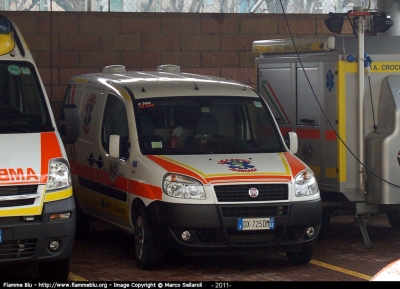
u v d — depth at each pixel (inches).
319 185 621.6
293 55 650.8
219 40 824.9
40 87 490.6
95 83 621.6
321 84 612.4
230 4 844.0
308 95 631.8
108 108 581.0
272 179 495.2
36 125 468.4
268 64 689.6
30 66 499.2
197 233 485.1
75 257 555.8
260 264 536.4
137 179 513.0
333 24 627.8
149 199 494.6
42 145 445.1
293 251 506.9
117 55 804.6
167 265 528.1
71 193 440.1
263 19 831.7
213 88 576.4
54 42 789.9
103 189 568.4
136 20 806.5
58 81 792.9
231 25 826.2
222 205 482.6
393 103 578.9
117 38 804.0
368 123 595.8
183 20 816.9
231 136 553.9
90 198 598.2
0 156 429.4
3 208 414.3
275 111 684.1
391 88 585.6
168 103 551.8
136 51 808.9
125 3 826.2
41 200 422.9
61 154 443.8
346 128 591.2
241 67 830.5
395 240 634.2
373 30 629.9
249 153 536.4
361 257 562.6
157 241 498.3
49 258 426.6
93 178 588.1
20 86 486.6
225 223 482.0
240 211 486.0
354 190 595.5
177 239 482.0
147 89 562.9
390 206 589.0
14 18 784.3
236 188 487.5
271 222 489.1
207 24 821.9
